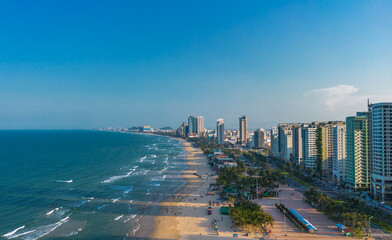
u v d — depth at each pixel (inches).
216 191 7568.9
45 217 5497.1
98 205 6318.9
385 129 6205.7
